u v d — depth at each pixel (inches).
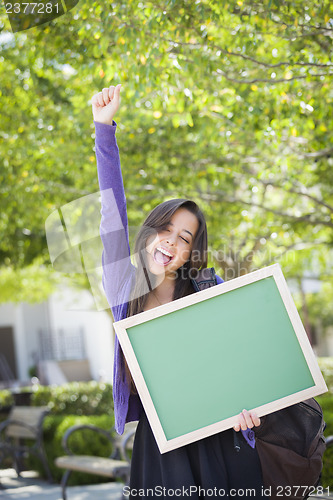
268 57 198.4
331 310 800.3
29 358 1020.5
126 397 92.4
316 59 171.2
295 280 522.3
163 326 90.5
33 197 292.8
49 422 323.3
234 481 88.8
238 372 89.5
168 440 87.1
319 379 88.9
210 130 238.8
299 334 90.0
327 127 203.9
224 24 171.6
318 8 154.6
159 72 183.2
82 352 883.4
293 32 164.9
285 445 90.3
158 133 259.6
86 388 368.5
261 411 88.2
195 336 90.5
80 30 170.9
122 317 94.7
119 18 160.9
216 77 196.5
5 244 359.9
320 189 301.3
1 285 575.8
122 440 223.9
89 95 237.6
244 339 90.4
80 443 293.9
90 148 262.4
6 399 378.6
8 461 373.4
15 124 268.2
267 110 196.7
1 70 251.6
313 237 335.9
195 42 172.4
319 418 90.7
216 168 279.7
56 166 281.6
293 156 229.6
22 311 1024.9
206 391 89.0
